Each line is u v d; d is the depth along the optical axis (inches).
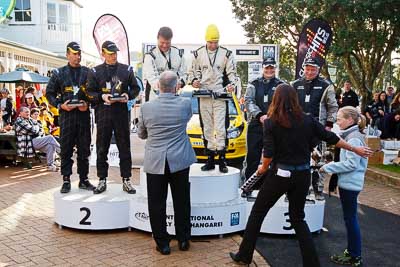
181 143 182.1
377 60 594.9
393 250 198.1
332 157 230.1
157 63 218.2
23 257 177.8
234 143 366.0
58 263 172.4
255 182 207.3
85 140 223.6
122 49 406.3
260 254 189.2
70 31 828.0
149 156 180.5
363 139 170.6
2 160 411.2
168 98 180.5
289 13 588.4
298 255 188.5
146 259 178.5
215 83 222.1
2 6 458.0
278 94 156.7
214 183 208.1
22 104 467.2
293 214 160.9
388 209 270.1
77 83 217.0
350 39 538.3
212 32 216.2
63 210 210.7
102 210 207.2
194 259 179.6
